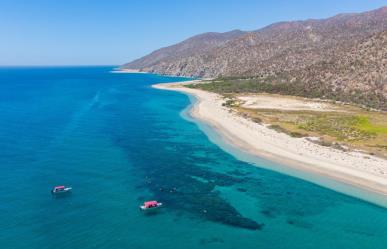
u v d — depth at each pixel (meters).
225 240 50.62
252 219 57.06
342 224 56.12
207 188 68.81
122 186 68.12
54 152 89.31
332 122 122.38
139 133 114.50
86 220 54.06
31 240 47.75
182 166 81.44
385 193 66.56
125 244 48.22
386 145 93.81
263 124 122.56
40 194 62.75
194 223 55.00
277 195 66.38
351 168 78.25
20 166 77.44
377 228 55.16
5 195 61.72
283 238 51.72
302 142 99.06
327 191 68.12
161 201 62.25
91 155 87.81
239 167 81.50
